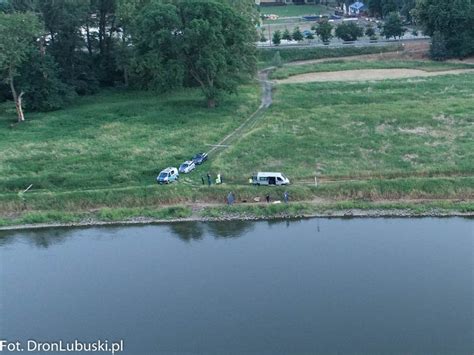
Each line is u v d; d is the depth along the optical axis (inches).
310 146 3570.4
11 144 3843.5
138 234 2812.5
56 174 3314.5
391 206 2898.6
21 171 3400.6
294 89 4963.1
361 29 7130.9
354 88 4909.0
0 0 5708.7
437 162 3253.0
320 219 2856.8
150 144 3730.3
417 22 6550.2
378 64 5920.3
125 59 5068.9
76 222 2965.1
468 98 4402.1
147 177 3260.3
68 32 5024.6
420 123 3878.0
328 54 6540.4
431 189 2987.2
